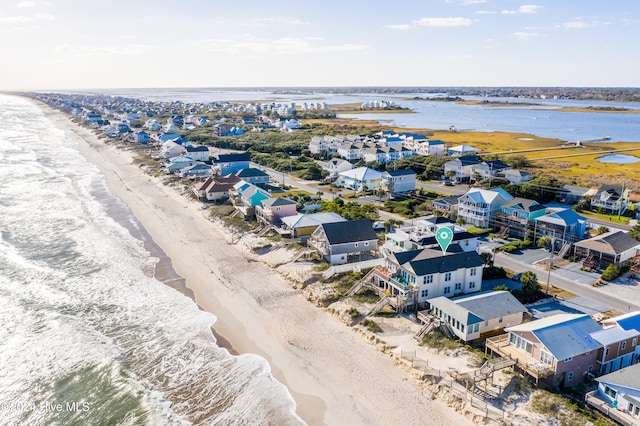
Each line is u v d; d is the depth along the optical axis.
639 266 61.94
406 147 167.38
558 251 71.19
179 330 50.16
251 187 93.25
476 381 37.38
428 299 52.28
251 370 43.16
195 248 74.56
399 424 35.72
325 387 40.50
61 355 45.22
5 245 74.81
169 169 128.75
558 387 38.47
